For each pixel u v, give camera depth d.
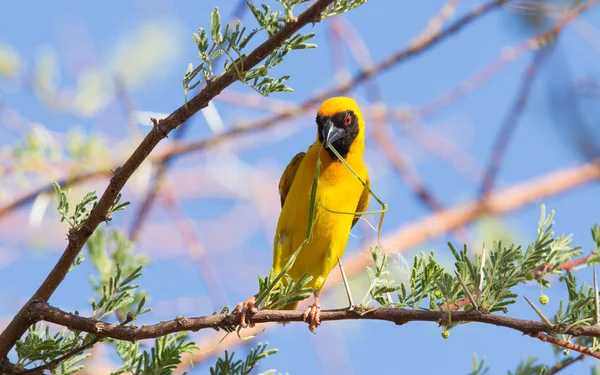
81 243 6.59
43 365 6.70
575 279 6.45
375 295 6.56
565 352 6.46
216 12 6.16
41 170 11.26
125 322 6.58
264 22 6.19
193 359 11.09
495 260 6.44
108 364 9.70
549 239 6.45
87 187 12.38
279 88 6.27
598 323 6.19
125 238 8.93
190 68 6.27
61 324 6.59
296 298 6.59
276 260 10.66
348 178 10.81
